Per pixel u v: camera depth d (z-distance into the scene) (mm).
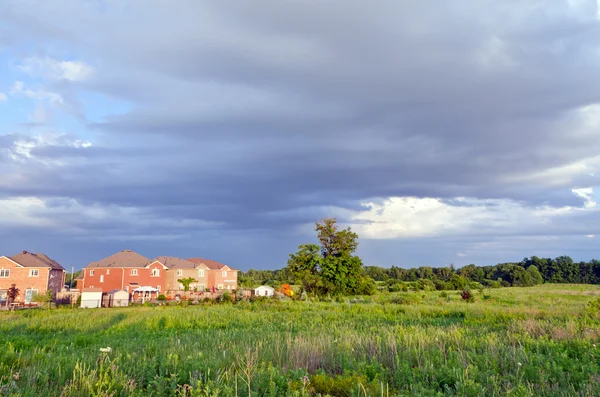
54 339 15891
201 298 50812
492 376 6852
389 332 12727
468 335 12648
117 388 6492
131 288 69062
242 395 6418
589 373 7324
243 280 90750
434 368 8078
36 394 6301
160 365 8180
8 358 9180
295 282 56625
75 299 52094
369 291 57594
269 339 12719
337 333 14109
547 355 9305
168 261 78000
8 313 31688
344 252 57219
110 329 19266
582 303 33250
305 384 6684
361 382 6832
